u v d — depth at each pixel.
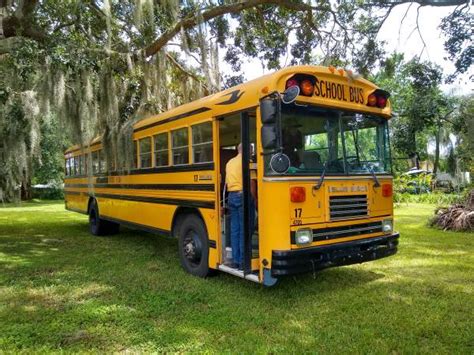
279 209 4.60
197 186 6.14
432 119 6.88
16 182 9.46
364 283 5.75
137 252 8.16
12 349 3.78
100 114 9.20
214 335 4.04
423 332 4.05
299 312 4.63
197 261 6.31
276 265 4.53
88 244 9.21
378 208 5.46
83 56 8.49
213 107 5.75
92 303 4.98
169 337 3.98
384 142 5.70
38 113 8.38
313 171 4.88
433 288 5.49
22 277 6.26
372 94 5.48
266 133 4.51
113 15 9.89
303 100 4.82
